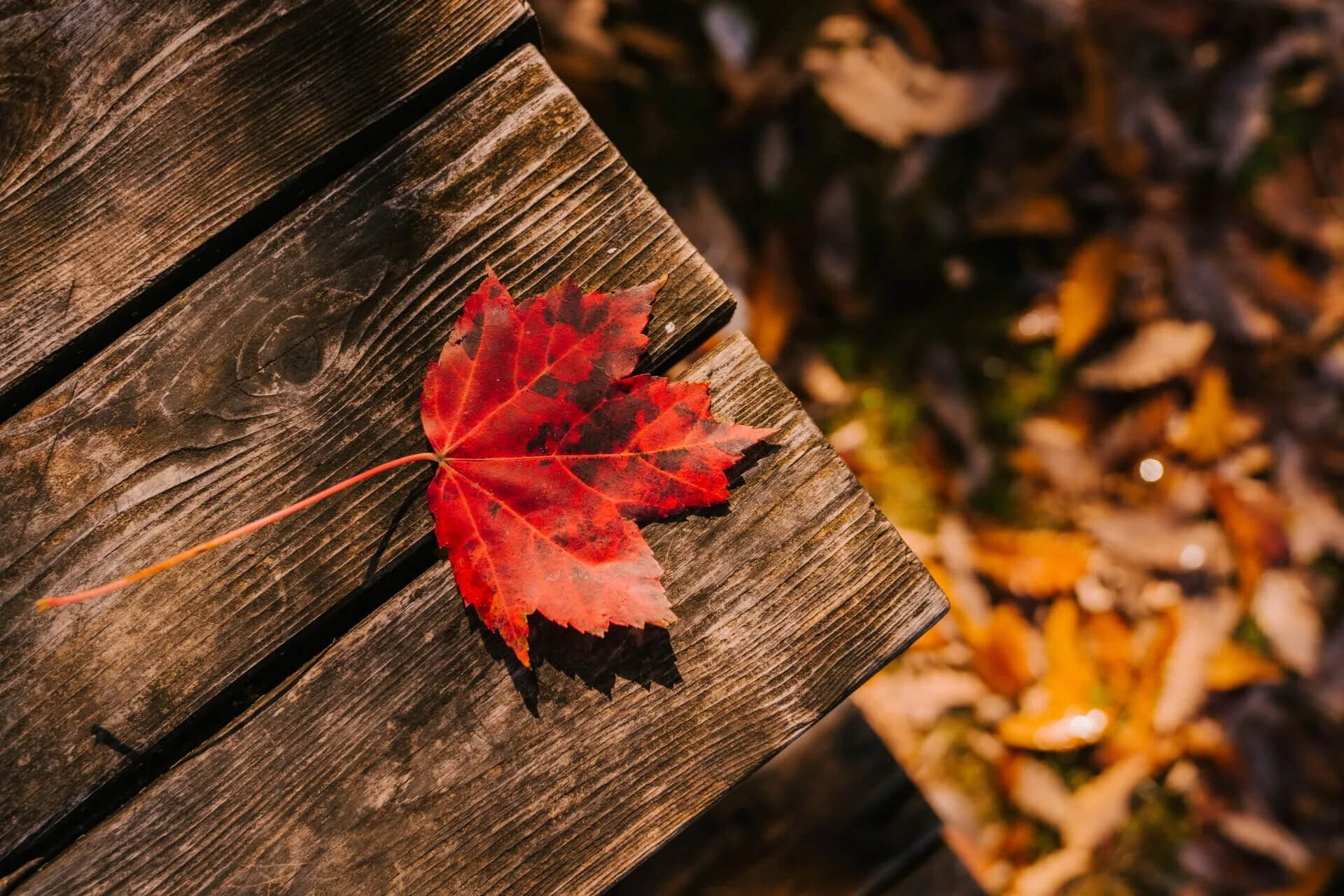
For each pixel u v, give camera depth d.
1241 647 0.85
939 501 0.88
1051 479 0.88
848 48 0.93
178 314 0.55
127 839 0.54
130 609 0.54
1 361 0.55
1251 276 0.91
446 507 0.54
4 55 0.56
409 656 0.55
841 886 0.65
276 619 0.55
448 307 0.55
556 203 0.56
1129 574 0.86
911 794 0.66
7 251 0.55
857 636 0.55
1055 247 0.93
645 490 0.54
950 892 0.66
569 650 0.55
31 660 0.54
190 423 0.55
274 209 0.56
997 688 0.83
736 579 0.55
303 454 0.55
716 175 0.91
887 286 0.92
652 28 0.92
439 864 0.54
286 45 0.56
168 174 0.56
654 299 0.55
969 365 0.91
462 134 0.56
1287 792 0.84
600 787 0.54
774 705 0.55
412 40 0.56
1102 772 0.83
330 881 0.54
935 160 0.93
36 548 0.54
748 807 0.66
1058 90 0.94
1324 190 0.94
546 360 0.54
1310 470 0.88
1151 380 0.88
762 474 0.55
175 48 0.56
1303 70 0.96
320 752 0.55
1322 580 0.88
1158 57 0.94
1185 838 0.83
